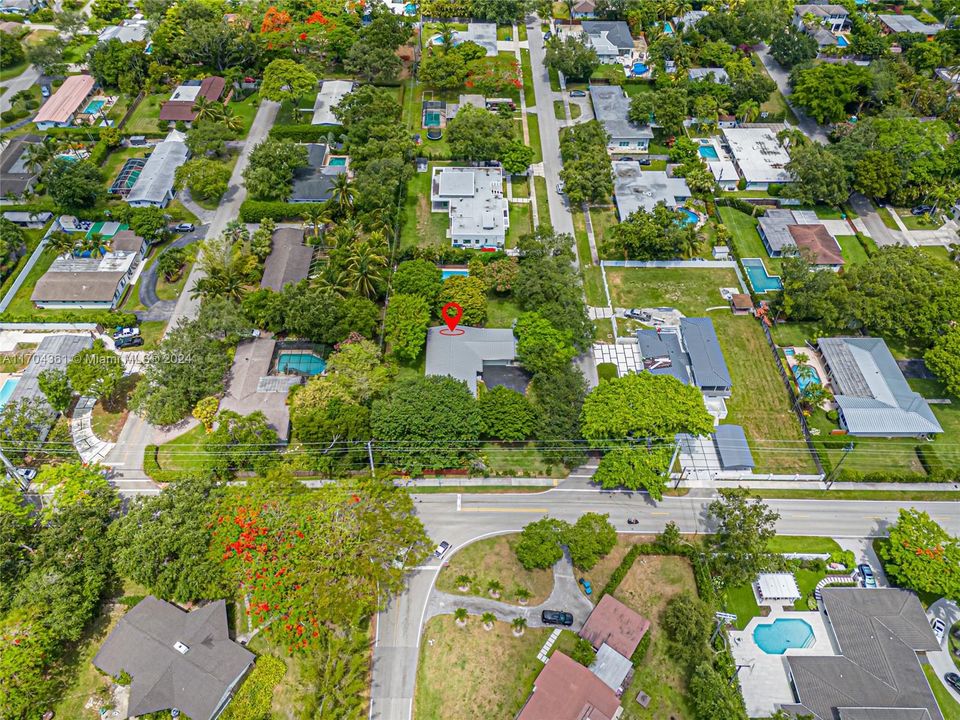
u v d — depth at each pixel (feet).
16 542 291.17
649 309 434.30
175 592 285.84
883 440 369.91
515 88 621.72
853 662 279.90
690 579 311.68
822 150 502.79
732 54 639.35
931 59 613.93
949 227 493.36
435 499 341.00
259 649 285.64
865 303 404.57
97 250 456.86
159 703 260.21
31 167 485.15
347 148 543.80
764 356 408.67
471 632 293.84
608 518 335.26
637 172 523.29
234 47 619.26
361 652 285.23
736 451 357.82
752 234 488.44
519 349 384.06
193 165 490.08
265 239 451.94
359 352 368.48
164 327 418.10
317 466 330.54
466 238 465.06
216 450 335.67
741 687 279.49
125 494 336.49
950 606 307.58
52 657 273.75
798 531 331.36
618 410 336.29
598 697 261.65
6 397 373.81
